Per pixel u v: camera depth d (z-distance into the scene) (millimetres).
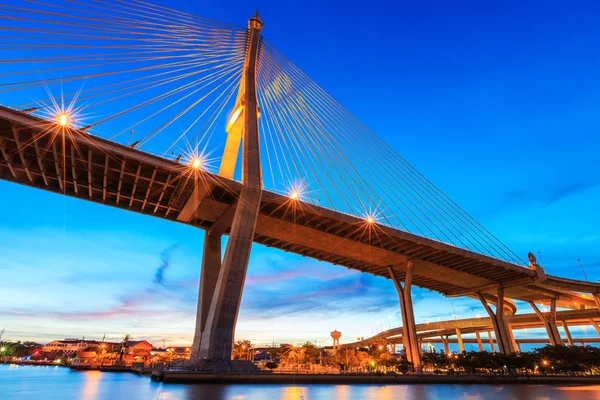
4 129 30203
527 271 60812
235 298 34000
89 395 20656
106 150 32719
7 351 126000
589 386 37250
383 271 63438
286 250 54312
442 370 51219
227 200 40344
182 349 132000
